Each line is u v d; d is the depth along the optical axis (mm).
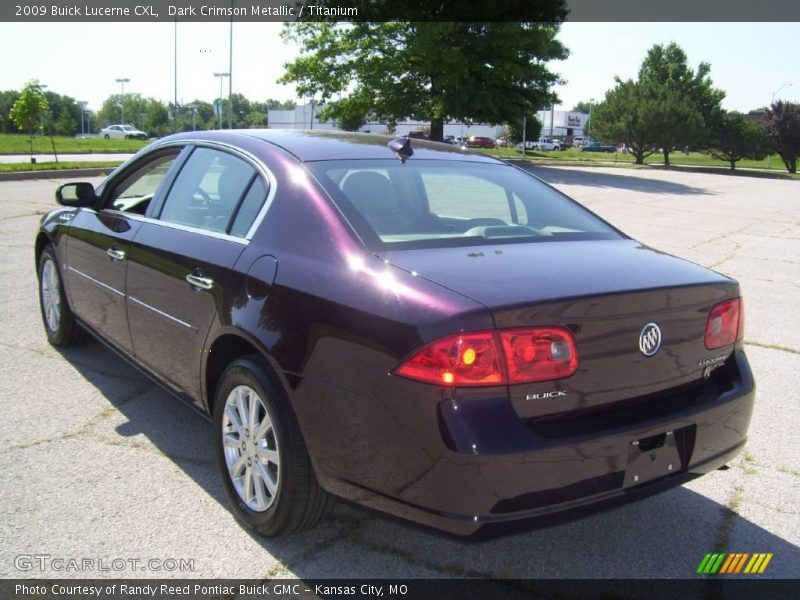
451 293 2469
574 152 78125
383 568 2881
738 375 2996
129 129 70625
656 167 42031
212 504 3283
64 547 2906
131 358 4117
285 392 2816
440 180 3539
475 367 2338
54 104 119250
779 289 8273
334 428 2611
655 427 2598
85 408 4273
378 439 2490
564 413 2490
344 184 3168
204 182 3699
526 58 29094
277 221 3105
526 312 2398
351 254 2789
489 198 3523
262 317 2895
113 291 4148
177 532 3049
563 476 2424
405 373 2402
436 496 2381
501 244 3037
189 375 3469
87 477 3473
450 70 27469
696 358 2836
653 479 2660
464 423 2322
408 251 2828
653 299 2648
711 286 2869
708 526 3268
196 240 3461
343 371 2576
